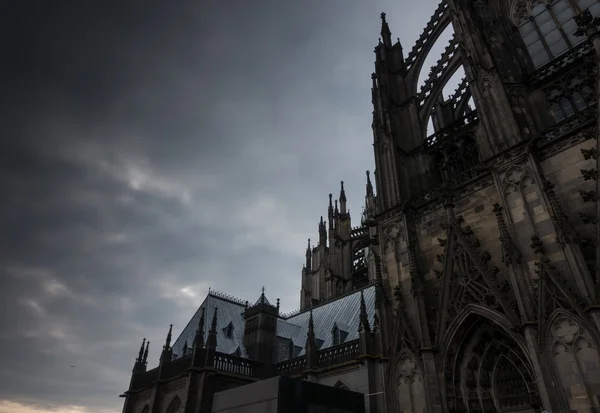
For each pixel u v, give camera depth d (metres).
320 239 94.75
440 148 41.31
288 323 69.31
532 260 27.78
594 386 22.59
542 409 24.70
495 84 35.25
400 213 38.56
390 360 32.97
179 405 51.09
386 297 36.19
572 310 24.64
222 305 69.69
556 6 40.25
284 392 25.94
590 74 31.70
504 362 30.69
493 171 32.19
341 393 29.31
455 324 31.08
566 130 30.34
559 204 27.48
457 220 34.50
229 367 52.97
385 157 43.25
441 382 29.89
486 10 41.72
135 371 62.44
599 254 24.56
